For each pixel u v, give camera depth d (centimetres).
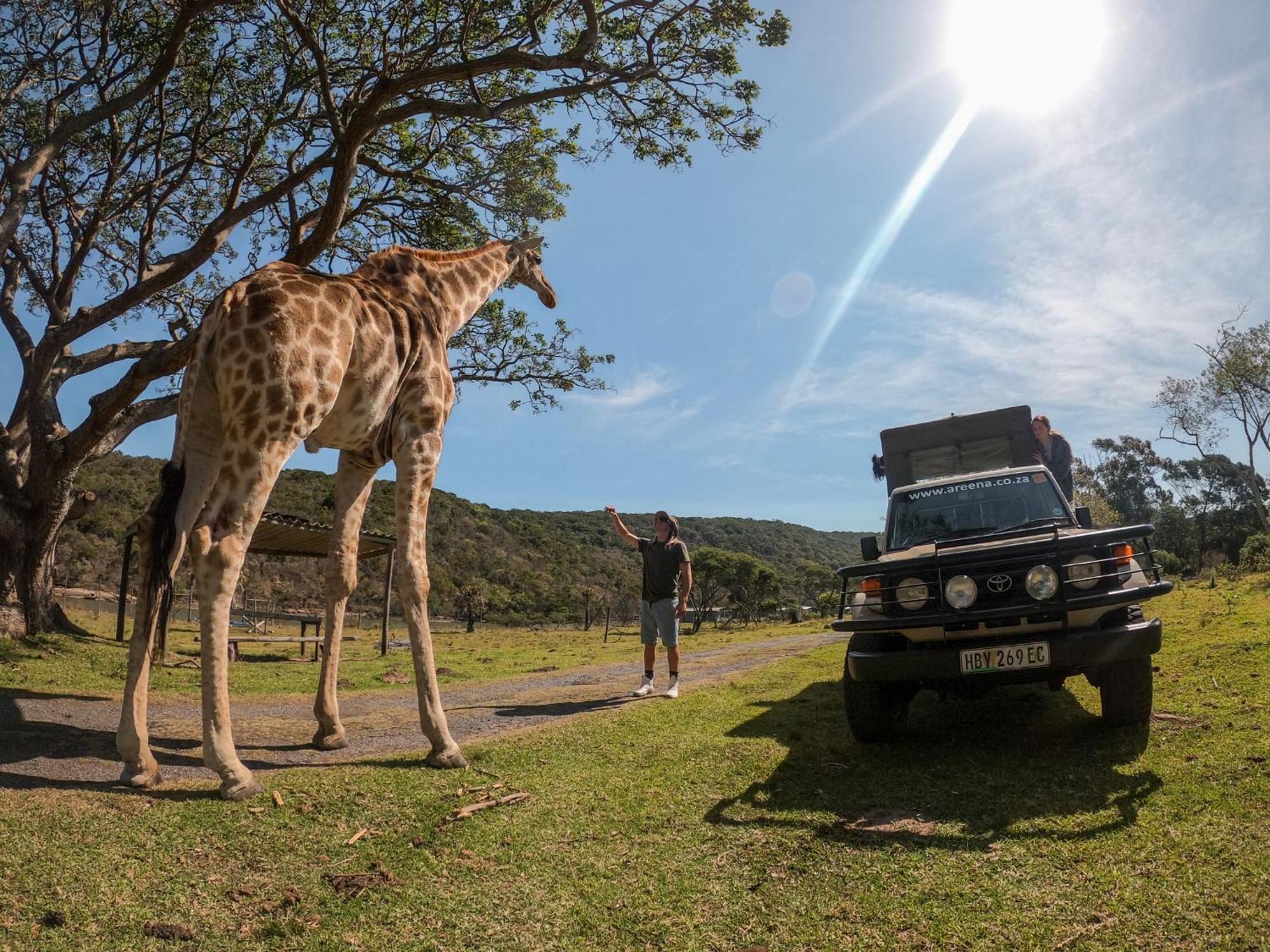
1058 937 277
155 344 1428
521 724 662
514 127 1323
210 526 423
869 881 329
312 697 873
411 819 391
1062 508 620
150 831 357
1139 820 362
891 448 897
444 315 611
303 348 441
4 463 1277
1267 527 3875
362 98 1244
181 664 1120
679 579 805
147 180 1437
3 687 758
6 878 303
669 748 536
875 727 532
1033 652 480
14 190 1029
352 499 580
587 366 1574
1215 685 588
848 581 573
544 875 343
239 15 1244
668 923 304
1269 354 3716
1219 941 264
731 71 1084
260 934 286
